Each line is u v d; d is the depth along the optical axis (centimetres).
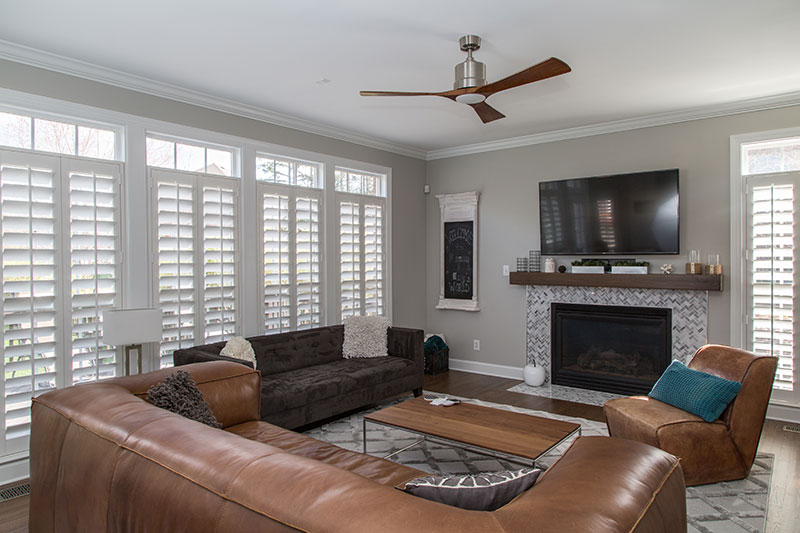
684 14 272
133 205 360
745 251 430
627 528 104
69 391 203
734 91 400
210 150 419
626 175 479
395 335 485
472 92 291
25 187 310
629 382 482
